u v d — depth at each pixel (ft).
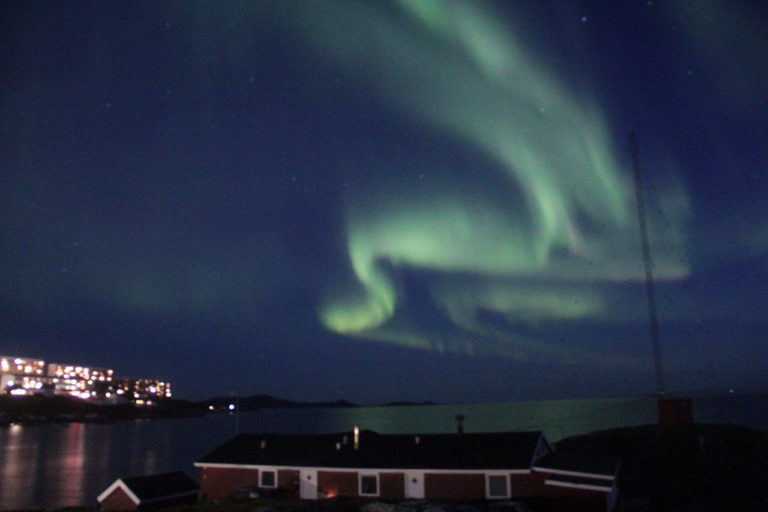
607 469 110.42
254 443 142.00
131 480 124.88
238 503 111.96
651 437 169.78
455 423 588.91
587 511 106.01
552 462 114.73
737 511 107.45
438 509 98.32
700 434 166.71
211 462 132.26
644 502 113.29
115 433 643.45
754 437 160.66
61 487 248.73
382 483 119.03
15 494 228.02
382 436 138.51
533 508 104.73
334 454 128.88
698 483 126.21
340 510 102.32
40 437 581.12
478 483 113.80
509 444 122.42
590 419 516.32
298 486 124.47
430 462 118.42
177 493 126.72
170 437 577.43
